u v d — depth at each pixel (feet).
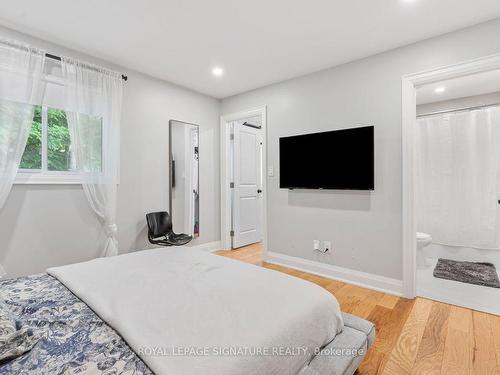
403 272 8.27
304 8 6.59
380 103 8.73
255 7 6.55
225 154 13.80
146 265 5.41
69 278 4.66
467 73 7.29
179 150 11.88
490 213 11.11
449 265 11.10
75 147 8.29
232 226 14.26
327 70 9.96
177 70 10.20
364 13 6.77
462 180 11.67
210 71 10.30
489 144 11.12
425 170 12.51
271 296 4.04
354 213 9.33
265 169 11.85
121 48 8.53
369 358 5.42
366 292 8.64
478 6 6.42
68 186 8.37
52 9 6.58
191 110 12.39
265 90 11.86
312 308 3.86
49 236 8.00
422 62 7.95
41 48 7.89
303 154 10.43
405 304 7.78
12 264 7.36
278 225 11.47
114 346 2.92
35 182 7.69
